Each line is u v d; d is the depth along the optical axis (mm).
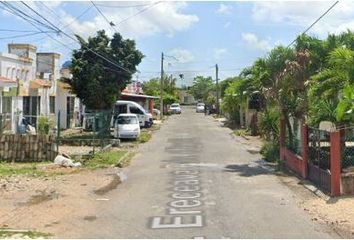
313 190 15070
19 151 22484
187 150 28281
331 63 17953
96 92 34312
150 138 36469
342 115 14836
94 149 25812
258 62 23469
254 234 10320
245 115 46156
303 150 17422
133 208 13094
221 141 34031
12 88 30812
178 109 83688
